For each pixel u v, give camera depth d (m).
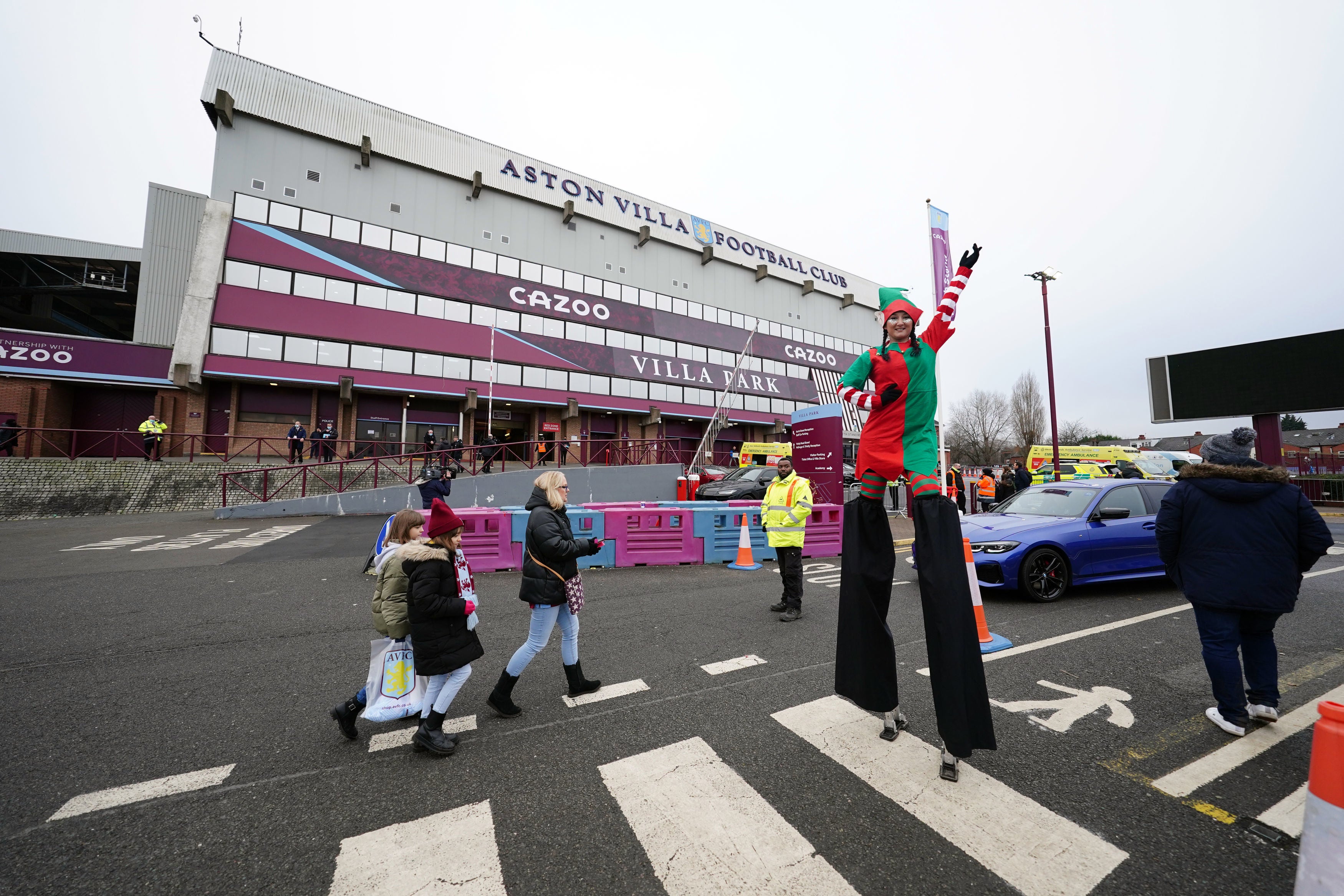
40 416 20.20
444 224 27.44
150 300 22.38
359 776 2.70
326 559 8.71
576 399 29.33
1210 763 2.75
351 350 23.83
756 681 3.92
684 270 36.06
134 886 1.92
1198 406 20.23
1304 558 3.07
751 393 36.78
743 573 8.21
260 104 23.55
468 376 26.36
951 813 2.34
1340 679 3.93
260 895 1.88
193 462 16.38
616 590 6.98
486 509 8.12
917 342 2.68
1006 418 55.03
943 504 2.67
